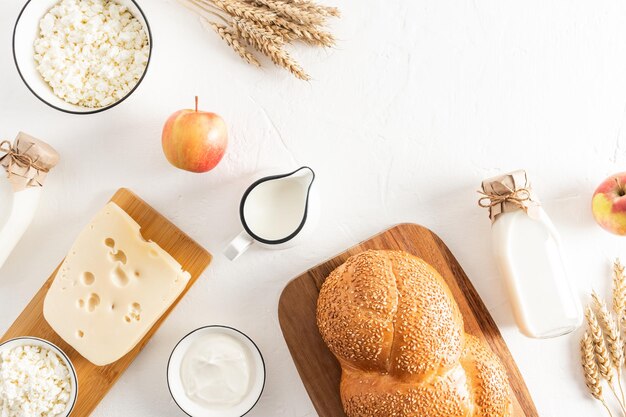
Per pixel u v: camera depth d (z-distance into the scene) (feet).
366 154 2.84
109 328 2.70
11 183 2.66
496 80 2.84
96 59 2.70
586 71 2.84
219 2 2.64
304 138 2.84
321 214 2.83
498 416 2.54
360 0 2.82
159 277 2.68
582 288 2.84
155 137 2.85
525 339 2.81
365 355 2.47
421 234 2.73
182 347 2.72
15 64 2.68
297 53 2.83
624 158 2.83
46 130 2.85
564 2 2.83
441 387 2.47
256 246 2.82
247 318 2.83
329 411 2.70
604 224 2.72
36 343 2.68
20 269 2.86
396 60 2.83
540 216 2.61
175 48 2.83
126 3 2.67
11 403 2.64
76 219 2.86
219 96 2.84
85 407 2.75
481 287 2.81
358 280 2.50
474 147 2.84
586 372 2.75
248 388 2.71
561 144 2.84
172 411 2.83
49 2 2.67
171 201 2.85
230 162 2.84
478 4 2.82
